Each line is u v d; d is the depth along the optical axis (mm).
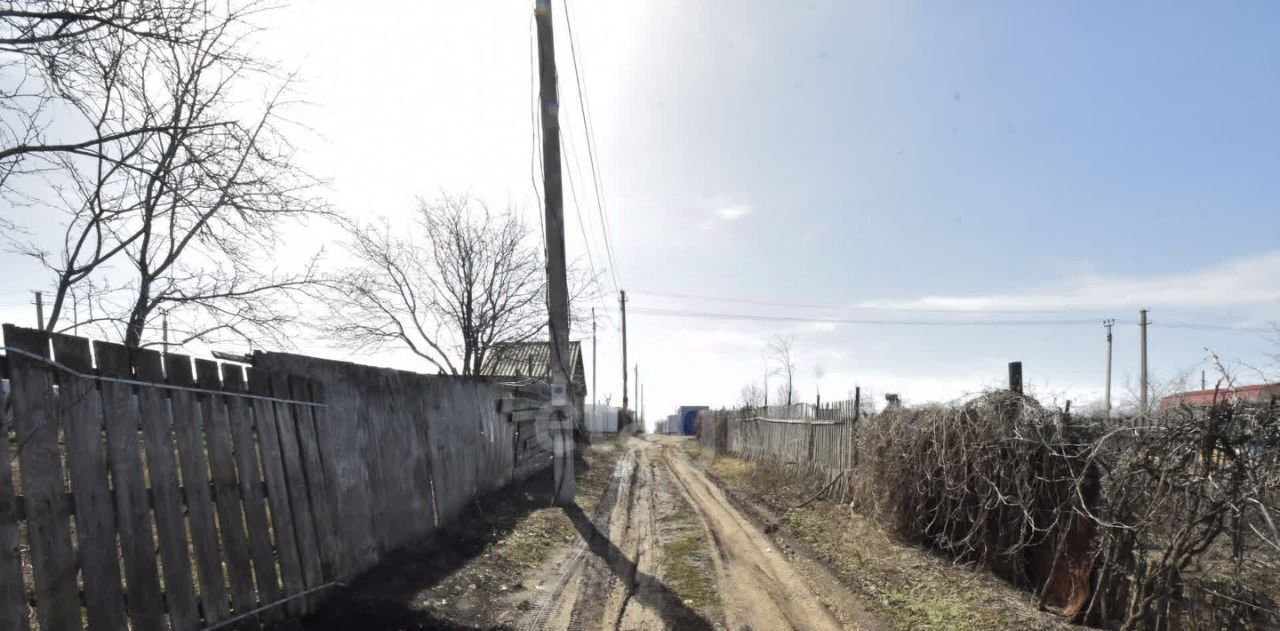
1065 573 6613
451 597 6430
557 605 6738
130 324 6977
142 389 4148
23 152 5363
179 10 5605
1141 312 32375
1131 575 5820
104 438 3914
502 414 13109
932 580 7625
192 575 4516
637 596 7199
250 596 4859
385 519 7137
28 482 3432
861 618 6477
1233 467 4887
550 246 12367
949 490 8547
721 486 17453
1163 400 6355
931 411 9133
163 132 6309
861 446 11344
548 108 12180
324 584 5750
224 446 4773
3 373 3379
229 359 5387
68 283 6547
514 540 9109
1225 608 5047
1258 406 4824
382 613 5641
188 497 4395
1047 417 7105
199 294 7465
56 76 5297
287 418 5516
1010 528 7551
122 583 4031
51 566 3496
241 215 7145
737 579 7895
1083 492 6484
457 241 17875
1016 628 6031
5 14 4738
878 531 10078
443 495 9070
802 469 15609
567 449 12461
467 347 18000
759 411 22781
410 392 8250
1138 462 5645
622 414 50969
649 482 18203
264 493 5156
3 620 3215
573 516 11633
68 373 3686
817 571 8234
